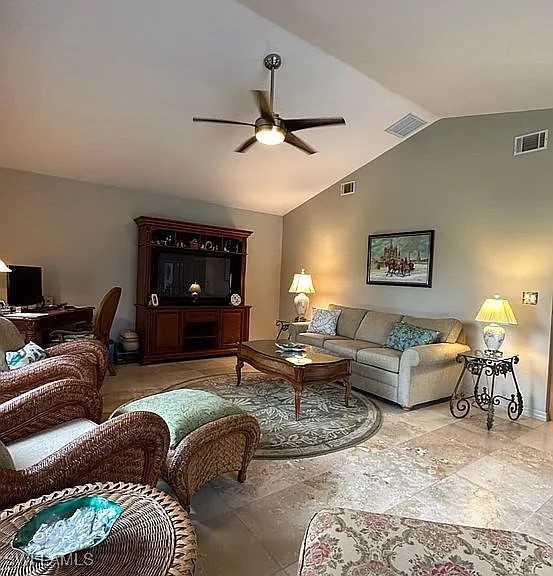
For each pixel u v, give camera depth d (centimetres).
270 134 335
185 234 600
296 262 701
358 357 452
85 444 142
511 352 416
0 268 412
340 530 114
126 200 566
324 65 363
